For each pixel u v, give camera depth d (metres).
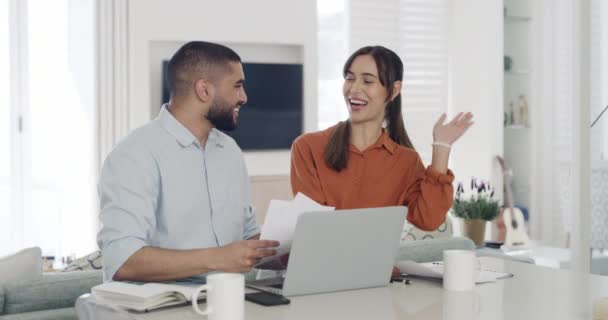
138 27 5.80
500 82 6.37
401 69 2.24
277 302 1.74
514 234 5.73
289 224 1.85
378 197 2.23
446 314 1.66
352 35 6.51
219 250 1.83
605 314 1.58
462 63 6.66
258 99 6.37
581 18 3.48
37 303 2.19
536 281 2.02
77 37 5.79
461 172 6.59
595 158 3.57
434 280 2.05
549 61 6.41
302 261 1.82
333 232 1.84
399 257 2.87
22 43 5.70
